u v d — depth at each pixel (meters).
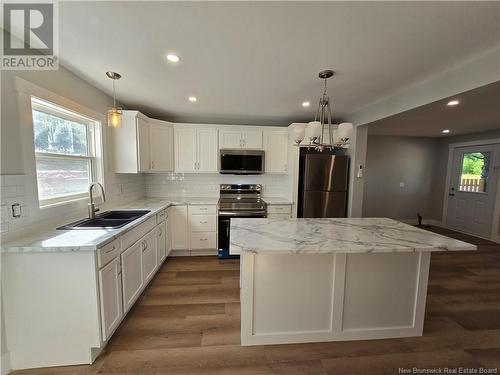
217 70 2.04
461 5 1.21
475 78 1.79
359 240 1.66
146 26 1.42
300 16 1.32
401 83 2.28
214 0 1.19
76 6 1.24
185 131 3.66
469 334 1.92
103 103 2.63
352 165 3.51
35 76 1.70
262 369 1.58
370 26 1.40
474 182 4.77
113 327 1.75
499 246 4.11
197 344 1.78
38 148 1.84
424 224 5.64
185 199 3.77
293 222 2.23
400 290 1.85
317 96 2.71
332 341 1.84
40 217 1.76
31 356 1.55
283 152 3.85
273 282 1.75
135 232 2.17
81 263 1.52
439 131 4.61
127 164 2.90
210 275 2.93
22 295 1.50
